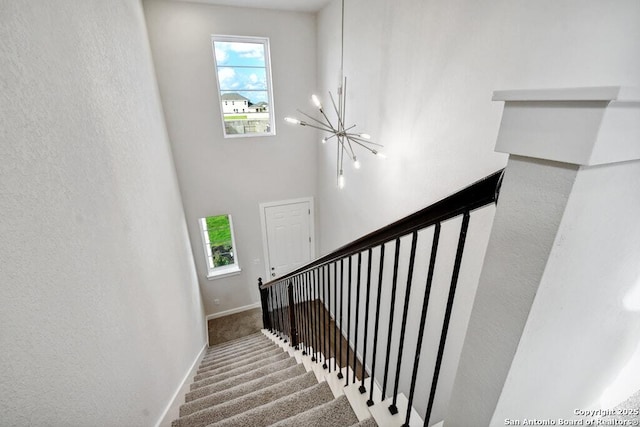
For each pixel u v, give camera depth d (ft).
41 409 2.89
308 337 7.88
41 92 3.52
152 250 7.19
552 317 1.84
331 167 14.01
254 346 11.62
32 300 2.94
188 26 11.68
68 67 4.25
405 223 3.03
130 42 7.80
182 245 11.44
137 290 5.73
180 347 8.39
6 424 2.51
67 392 3.29
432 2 6.48
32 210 3.10
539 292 1.66
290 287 8.32
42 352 2.98
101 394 3.95
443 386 7.74
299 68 13.84
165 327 7.20
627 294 2.32
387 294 10.12
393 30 7.97
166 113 12.32
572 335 2.07
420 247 7.97
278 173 15.26
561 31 4.19
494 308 1.97
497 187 2.04
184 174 13.44
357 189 11.55
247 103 13.98
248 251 16.11
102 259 4.51
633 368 2.84
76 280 3.73
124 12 7.50
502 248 1.86
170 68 11.88
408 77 7.68
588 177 1.46
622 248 2.00
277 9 12.55
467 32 5.73
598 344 2.36
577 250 1.68
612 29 3.64
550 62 4.40
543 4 4.36
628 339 2.63
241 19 12.28
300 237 17.01
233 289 16.42
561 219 1.50
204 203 14.29
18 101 3.10
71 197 3.90
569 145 1.39
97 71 5.30
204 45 12.13
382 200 9.82
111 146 5.53
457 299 6.93
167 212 9.62
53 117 3.72
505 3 4.91
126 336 4.92
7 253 2.71
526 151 1.60
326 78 13.14
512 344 1.85
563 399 2.41
